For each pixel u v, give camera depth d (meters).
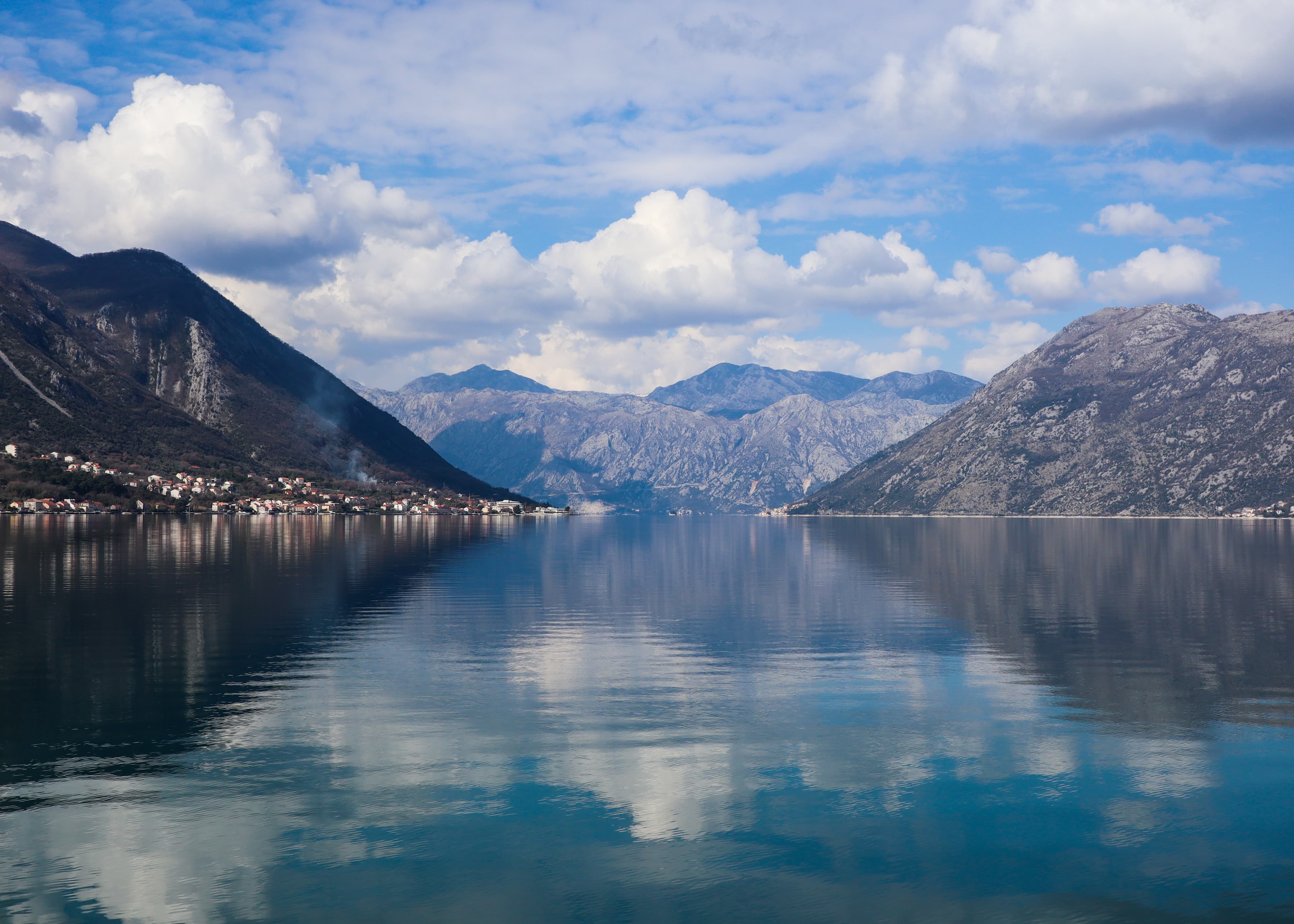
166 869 18.58
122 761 24.86
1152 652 41.59
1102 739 27.27
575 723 28.97
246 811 21.45
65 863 18.75
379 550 120.38
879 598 65.88
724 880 18.31
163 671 36.34
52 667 37.03
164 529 163.25
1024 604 61.53
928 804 22.19
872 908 17.25
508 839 20.11
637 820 21.17
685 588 73.94
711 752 26.06
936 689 33.84
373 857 19.19
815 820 21.20
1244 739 27.25
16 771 24.02
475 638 45.81
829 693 33.22
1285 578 81.94
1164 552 127.81
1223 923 16.86
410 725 28.64
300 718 29.25
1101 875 18.62
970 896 17.78
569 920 16.72
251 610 55.69
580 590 71.44
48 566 83.31
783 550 138.50
